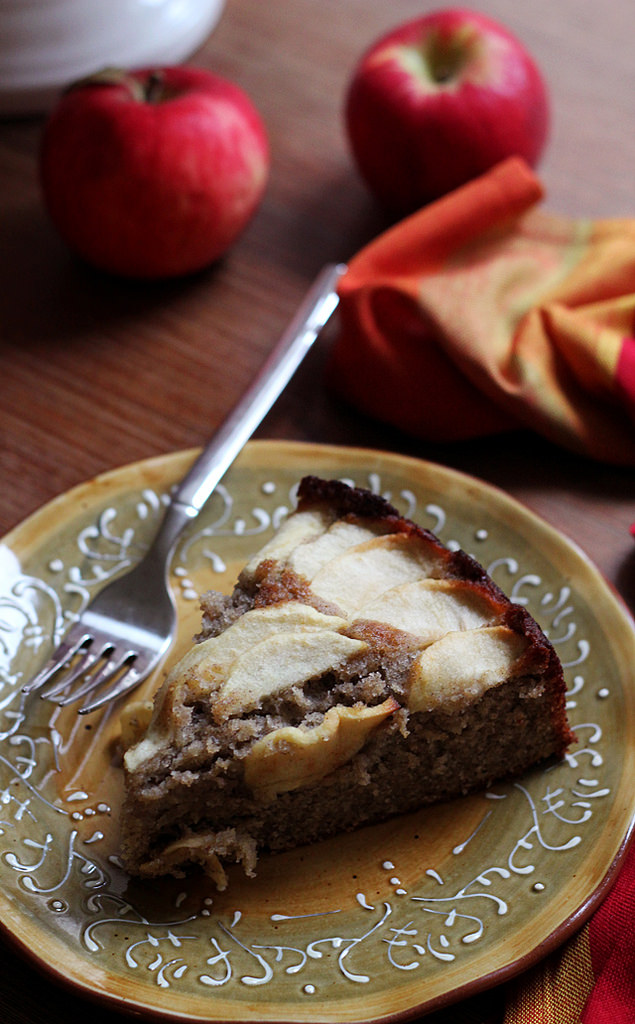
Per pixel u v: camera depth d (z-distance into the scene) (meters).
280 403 0.62
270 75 0.74
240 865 0.52
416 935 0.50
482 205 0.63
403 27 0.67
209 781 0.51
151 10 0.71
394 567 0.54
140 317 0.65
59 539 0.57
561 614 0.56
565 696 0.53
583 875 0.50
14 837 0.51
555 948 0.49
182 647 0.55
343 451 0.59
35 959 0.49
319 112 0.72
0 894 0.50
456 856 0.52
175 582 0.57
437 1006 0.48
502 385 0.60
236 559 0.57
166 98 0.64
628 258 0.63
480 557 0.57
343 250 0.67
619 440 0.60
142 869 0.51
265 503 0.58
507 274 0.63
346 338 0.62
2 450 0.61
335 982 0.49
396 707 0.51
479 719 0.52
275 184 0.70
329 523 0.55
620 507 0.60
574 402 0.61
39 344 0.64
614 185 0.69
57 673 0.55
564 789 0.53
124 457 0.61
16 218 0.68
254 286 0.66
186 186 0.62
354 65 0.74
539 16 0.77
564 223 0.64
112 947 0.50
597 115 0.72
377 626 0.52
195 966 0.49
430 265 0.63
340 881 0.51
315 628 0.52
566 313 0.62
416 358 0.61
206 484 0.58
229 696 0.51
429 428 0.61
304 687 0.52
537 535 0.57
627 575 0.58
